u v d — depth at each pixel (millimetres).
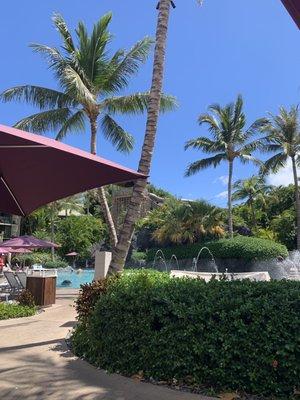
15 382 5375
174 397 4805
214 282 5777
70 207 54781
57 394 4941
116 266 7828
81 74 18734
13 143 3527
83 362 6273
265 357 4773
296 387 4672
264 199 51844
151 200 42844
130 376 5539
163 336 5328
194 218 33969
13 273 16125
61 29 18781
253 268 30188
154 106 8414
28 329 9109
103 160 4258
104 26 18875
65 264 46719
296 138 36750
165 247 35750
